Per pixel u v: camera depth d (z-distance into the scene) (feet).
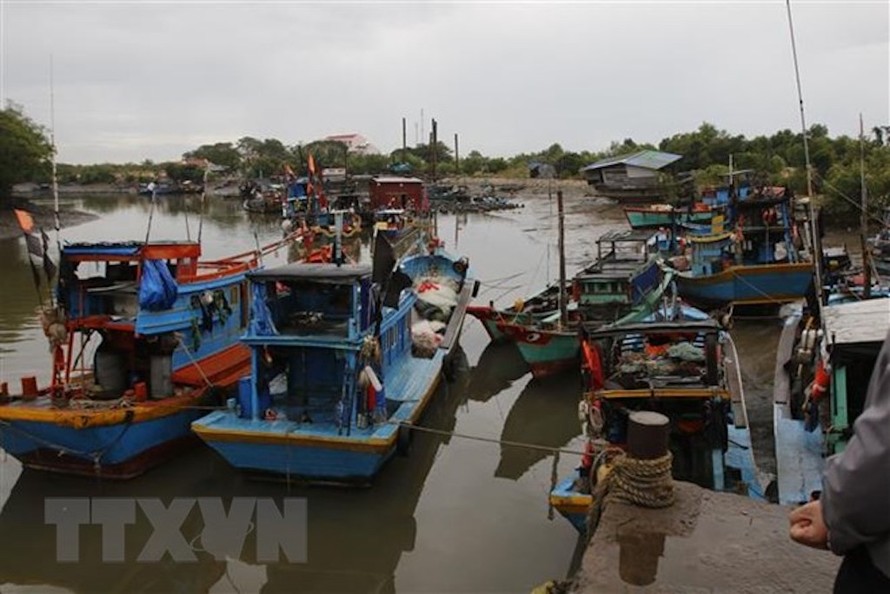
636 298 56.13
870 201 104.42
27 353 62.54
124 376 42.42
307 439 35.60
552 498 29.37
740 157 163.43
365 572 31.94
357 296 37.78
